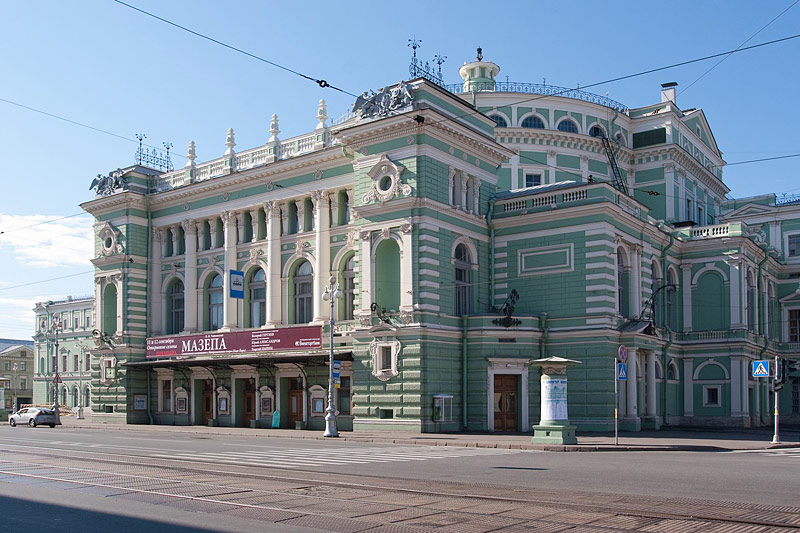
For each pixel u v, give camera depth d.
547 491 15.73
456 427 38.56
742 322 48.97
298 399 45.00
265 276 47.69
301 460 22.97
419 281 37.75
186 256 51.75
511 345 39.41
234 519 12.60
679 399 50.34
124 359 52.53
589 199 39.81
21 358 107.88
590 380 38.88
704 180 65.00
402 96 38.72
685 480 17.62
